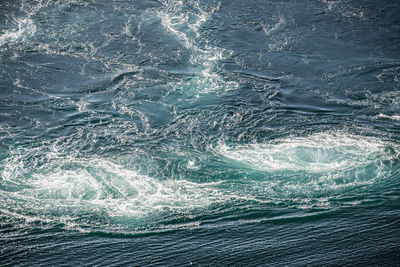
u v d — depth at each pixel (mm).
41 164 38406
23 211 33781
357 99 45906
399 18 59250
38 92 46531
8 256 29703
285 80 48812
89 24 57781
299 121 43312
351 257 29234
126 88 47438
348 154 39312
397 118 43344
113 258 29656
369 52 53000
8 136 41062
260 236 31188
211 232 31672
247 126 42750
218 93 46844
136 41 54969
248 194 35438
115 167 38250
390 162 38188
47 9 60438
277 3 63188
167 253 29984
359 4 62656
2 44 53469
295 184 36375
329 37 55875
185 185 36531
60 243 30891
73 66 50469
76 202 34844
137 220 33031
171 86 47875
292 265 28812
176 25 58312
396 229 31250
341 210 33312
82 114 43875
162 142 40969
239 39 55844
